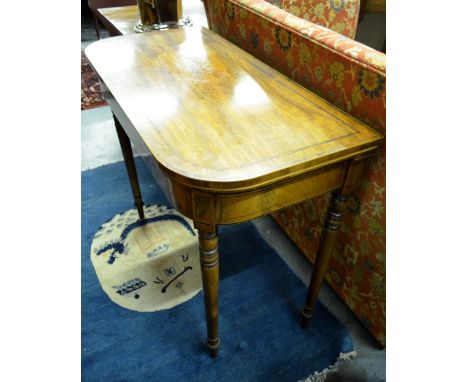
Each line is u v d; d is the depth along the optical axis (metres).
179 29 1.20
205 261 0.75
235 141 0.67
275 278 1.25
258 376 0.98
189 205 0.65
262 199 0.65
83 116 2.13
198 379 0.97
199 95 0.82
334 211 0.81
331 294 1.19
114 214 1.50
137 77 0.89
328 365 1.00
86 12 3.58
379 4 1.98
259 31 1.02
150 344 1.05
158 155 0.63
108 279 1.24
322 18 1.25
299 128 0.71
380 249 0.87
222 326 1.10
